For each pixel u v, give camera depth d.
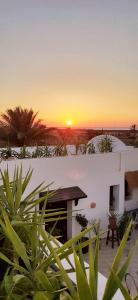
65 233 14.18
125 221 14.16
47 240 2.26
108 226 14.22
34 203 3.03
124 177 16.22
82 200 14.61
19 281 2.04
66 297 1.94
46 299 1.72
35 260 2.26
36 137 27.17
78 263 1.74
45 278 1.98
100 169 15.23
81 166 14.54
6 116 26.38
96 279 1.86
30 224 2.60
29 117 26.78
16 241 2.18
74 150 17.05
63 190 13.87
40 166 13.14
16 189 3.19
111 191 16.12
